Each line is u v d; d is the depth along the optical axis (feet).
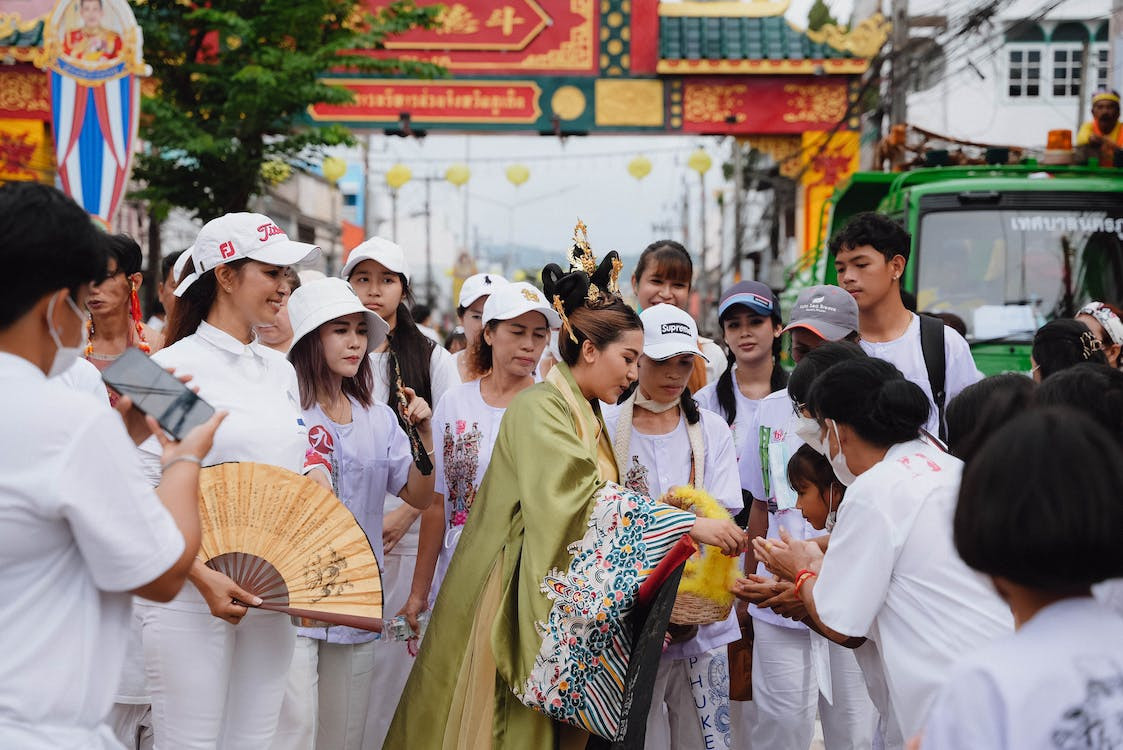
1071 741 6.08
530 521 13.29
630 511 13.17
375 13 60.18
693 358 16.11
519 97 63.36
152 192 51.11
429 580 17.63
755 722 17.20
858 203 41.70
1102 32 75.87
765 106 63.31
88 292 8.54
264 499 12.83
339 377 16.29
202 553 12.53
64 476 7.78
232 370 13.71
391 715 18.12
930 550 10.26
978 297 33.04
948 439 12.64
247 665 13.34
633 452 16.30
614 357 14.21
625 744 12.89
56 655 7.91
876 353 17.99
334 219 135.03
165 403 9.22
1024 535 6.35
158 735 12.85
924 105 77.46
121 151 31.14
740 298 18.92
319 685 16.10
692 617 14.67
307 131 52.19
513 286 17.51
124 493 8.07
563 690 12.89
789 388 14.37
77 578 8.11
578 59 63.31
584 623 12.97
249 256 13.46
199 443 9.01
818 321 17.79
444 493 17.78
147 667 12.86
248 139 51.65
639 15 63.00
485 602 13.74
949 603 10.11
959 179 34.55
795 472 14.85
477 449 17.67
